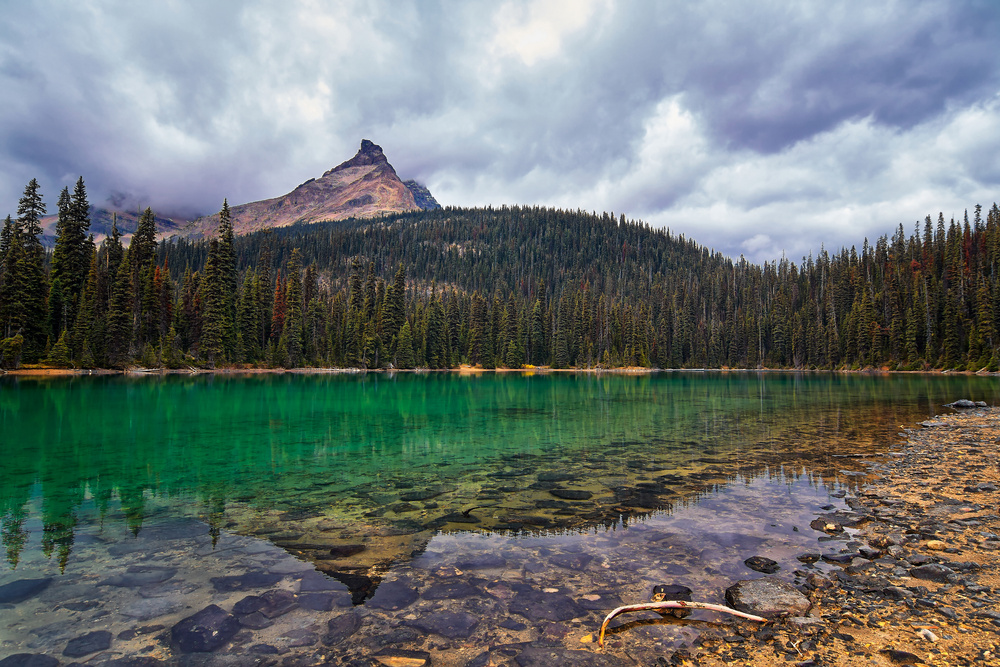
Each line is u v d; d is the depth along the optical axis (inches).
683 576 304.3
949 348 3796.8
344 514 438.9
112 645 232.5
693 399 1706.4
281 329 4005.9
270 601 276.2
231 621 254.5
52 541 374.3
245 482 556.4
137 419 1100.5
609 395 1931.6
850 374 4077.3
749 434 892.0
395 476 583.2
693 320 6156.5
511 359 5022.1
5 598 281.1
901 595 272.1
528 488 524.1
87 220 3255.4
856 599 270.8
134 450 752.3
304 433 923.4
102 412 1213.1
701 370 5428.2
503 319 5201.8
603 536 376.8
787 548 349.4
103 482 557.0
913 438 818.2
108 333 2915.8
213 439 852.6
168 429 967.0
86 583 301.0
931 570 298.8
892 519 409.1
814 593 278.8
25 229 2908.5
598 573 310.0
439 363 4815.5
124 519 427.5
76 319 2898.6
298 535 385.7
